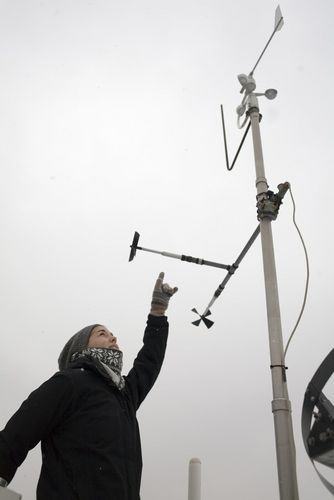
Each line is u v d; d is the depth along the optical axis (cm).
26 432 155
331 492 190
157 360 232
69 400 170
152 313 246
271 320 212
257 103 313
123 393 201
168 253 303
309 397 194
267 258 231
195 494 307
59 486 151
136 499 164
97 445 161
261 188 261
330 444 179
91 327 236
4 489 146
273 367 200
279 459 178
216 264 303
